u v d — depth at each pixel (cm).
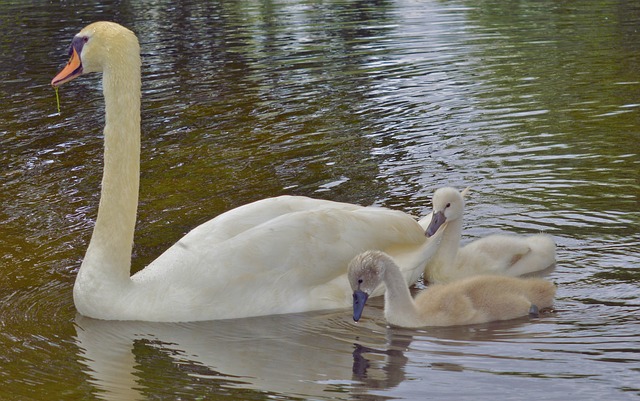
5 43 2570
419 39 2509
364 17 2875
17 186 1441
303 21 2836
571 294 1050
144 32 2717
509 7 2958
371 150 1570
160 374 889
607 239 1183
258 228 1064
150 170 1499
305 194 1371
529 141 1602
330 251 1070
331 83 2041
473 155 1534
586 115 1742
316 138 1644
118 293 1034
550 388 834
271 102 1891
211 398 833
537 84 1986
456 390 838
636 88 1917
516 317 1006
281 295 1048
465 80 2042
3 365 910
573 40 2420
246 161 1527
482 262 1145
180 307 1026
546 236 1151
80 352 943
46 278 1125
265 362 913
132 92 1038
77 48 1051
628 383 839
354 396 831
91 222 1290
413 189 1384
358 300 984
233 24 2809
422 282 1170
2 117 1830
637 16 2698
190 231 1194
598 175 1417
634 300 1025
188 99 1936
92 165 1530
